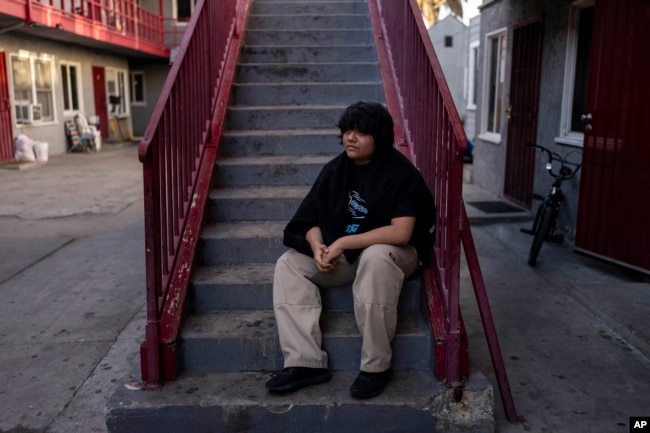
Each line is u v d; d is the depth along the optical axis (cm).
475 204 741
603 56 468
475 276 274
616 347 351
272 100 509
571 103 596
